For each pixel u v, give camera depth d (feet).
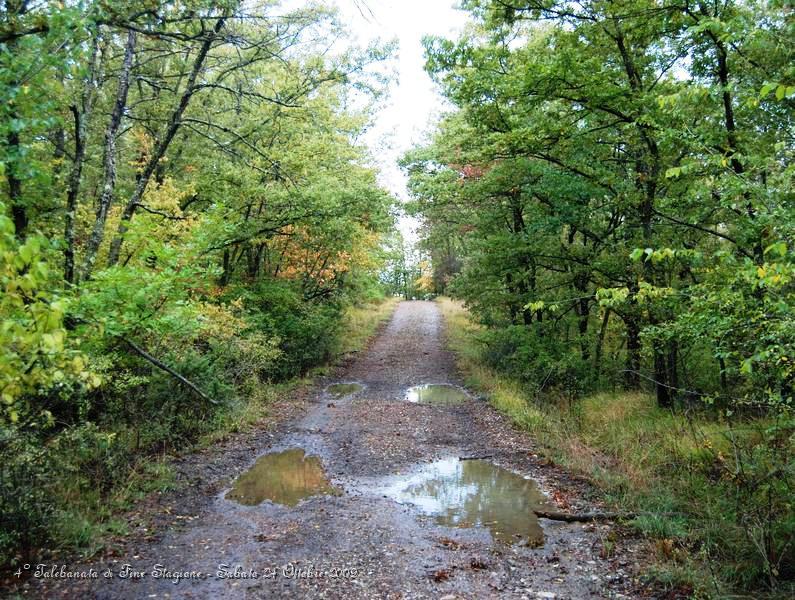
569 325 47.75
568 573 16.38
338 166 57.77
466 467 27.76
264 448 30.66
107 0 22.33
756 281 14.84
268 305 54.13
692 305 20.25
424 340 84.64
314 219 47.47
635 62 33.19
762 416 25.79
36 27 18.25
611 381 43.09
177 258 24.70
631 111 30.99
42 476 17.42
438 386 52.70
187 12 28.76
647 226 34.63
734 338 17.56
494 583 15.78
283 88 47.26
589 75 29.60
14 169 18.12
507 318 57.93
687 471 23.31
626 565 16.81
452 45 33.65
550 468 27.25
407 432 34.83
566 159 37.58
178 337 28.94
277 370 49.73
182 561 16.84
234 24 35.06
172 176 52.34
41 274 9.64
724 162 18.60
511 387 46.26
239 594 14.97
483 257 48.32
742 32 18.66
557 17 32.60
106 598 14.49
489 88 33.35
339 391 49.47
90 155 40.16
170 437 28.43
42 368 12.22
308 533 19.30
